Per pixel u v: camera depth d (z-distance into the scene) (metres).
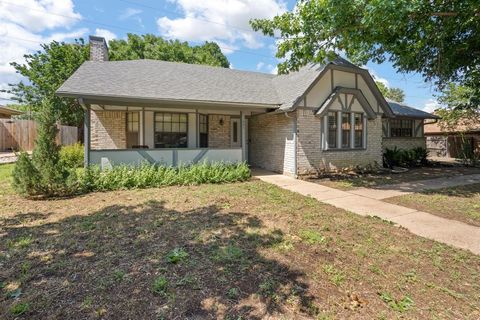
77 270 2.97
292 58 9.20
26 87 18.55
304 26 8.23
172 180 8.07
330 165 10.91
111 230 4.20
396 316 2.39
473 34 8.42
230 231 4.23
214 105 9.70
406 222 5.08
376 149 12.18
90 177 7.22
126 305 2.39
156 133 10.95
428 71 9.85
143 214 5.07
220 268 3.07
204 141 12.27
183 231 4.19
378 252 3.64
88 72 9.70
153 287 2.65
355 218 5.16
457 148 18.55
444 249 3.81
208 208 5.52
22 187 6.09
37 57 18.06
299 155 10.25
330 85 10.88
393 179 10.00
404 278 3.02
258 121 12.73
